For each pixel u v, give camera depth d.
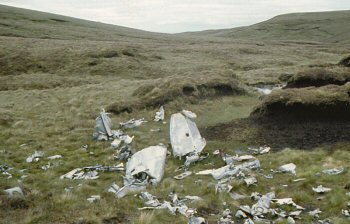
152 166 16.55
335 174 14.32
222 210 11.81
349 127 20.97
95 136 23.62
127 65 59.81
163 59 71.06
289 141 20.48
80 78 51.62
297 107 23.34
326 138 20.00
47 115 30.22
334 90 24.91
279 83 47.06
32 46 70.38
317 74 33.81
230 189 13.35
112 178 16.06
